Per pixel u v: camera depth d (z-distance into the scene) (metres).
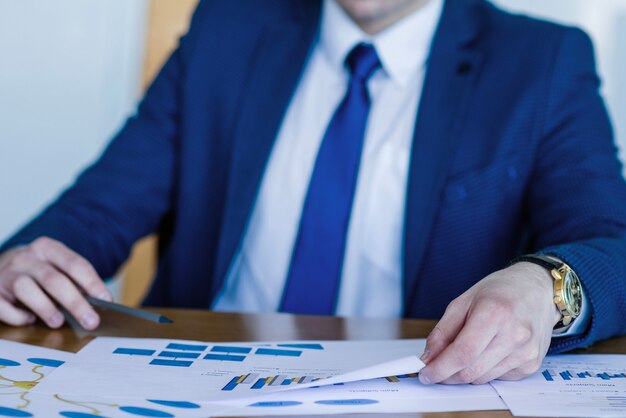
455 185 1.14
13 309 0.89
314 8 1.32
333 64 1.27
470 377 0.67
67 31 2.82
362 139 1.21
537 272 0.77
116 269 1.24
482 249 1.14
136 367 0.72
